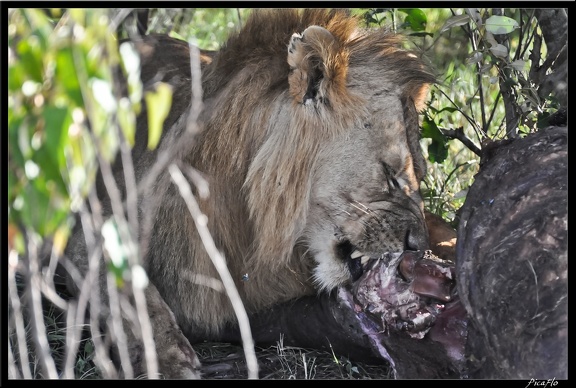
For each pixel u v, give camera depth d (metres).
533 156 8.25
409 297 8.73
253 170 10.16
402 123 10.34
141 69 11.82
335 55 9.97
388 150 10.26
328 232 10.32
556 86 11.88
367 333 9.03
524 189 8.02
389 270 8.92
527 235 7.70
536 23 12.74
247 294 10.49
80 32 6.59
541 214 7.77
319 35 9.88
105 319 9.79
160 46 12.17
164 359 9.32
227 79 10.42
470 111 14.91
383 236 10.22
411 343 8.69
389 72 10.41
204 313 10.41
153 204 9.98
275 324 10.49
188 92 10.73
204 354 10.48
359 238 10.24
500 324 7.54
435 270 8.70
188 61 11.80
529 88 11.61
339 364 9.72
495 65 12.30
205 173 10.16
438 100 14.64
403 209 10.30
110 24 7.69
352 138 10.19
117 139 7.09
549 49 12.16
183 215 10.16
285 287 10.53
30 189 6.81
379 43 10.56
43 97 6.70
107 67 6.86
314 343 10.31
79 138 6.72
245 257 10.44
